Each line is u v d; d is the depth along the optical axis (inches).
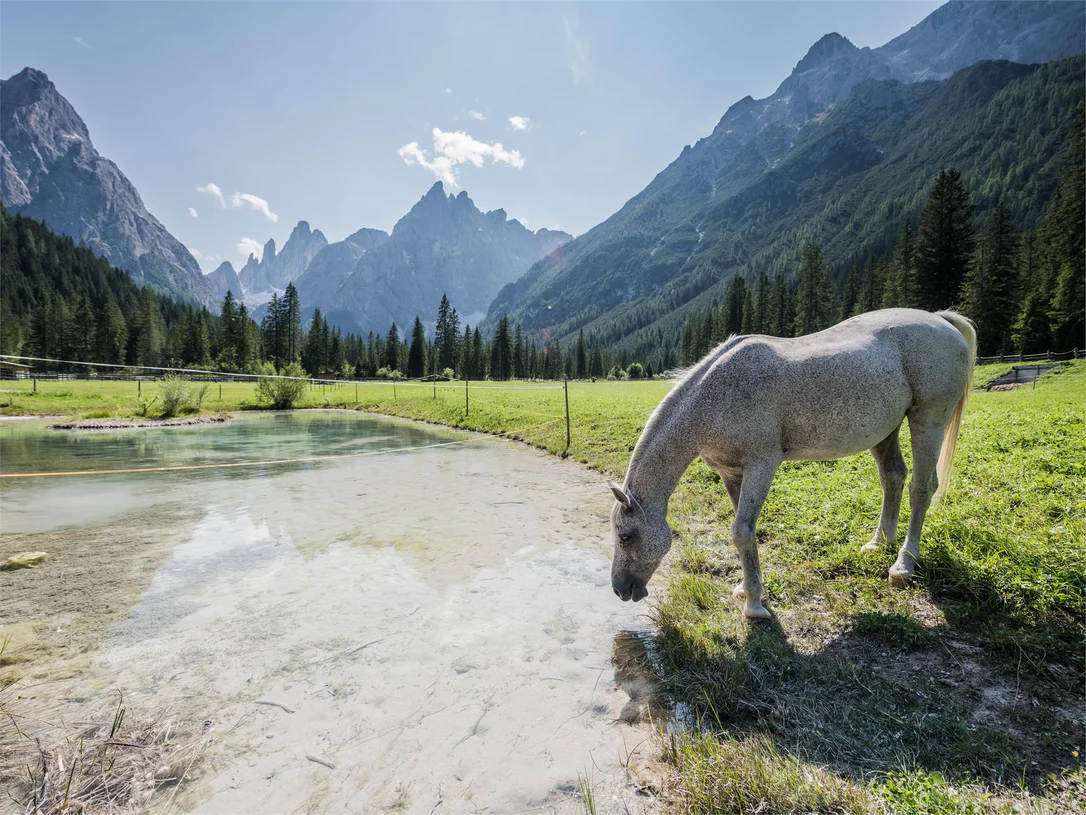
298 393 1201.4
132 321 3553.2
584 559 224.4
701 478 312.3
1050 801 82.0
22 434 671.1
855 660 130.3
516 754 106.6
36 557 221.3
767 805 88.3
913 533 160.2
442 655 146.2
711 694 121.7
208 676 135.3
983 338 1644.9
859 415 148.1
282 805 93.4
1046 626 123.7
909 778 88.2
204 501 328.2
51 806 91.1
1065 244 1359.5
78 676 134.7
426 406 1023.0
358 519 287.7
